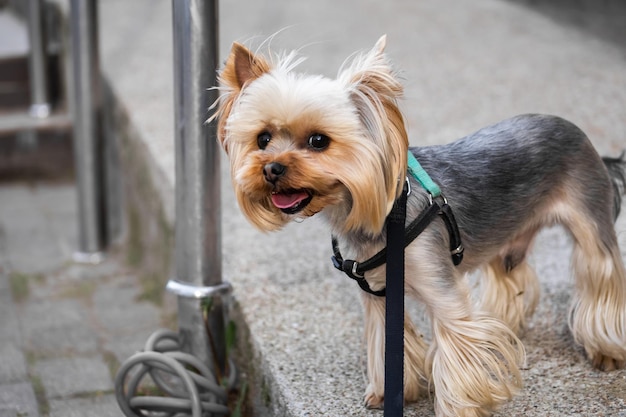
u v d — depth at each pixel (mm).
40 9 7930
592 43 7547
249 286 3998
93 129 6199
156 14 9031
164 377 3936
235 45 2688
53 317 5242
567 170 3111
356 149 2525
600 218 3129
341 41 7641
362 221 2598
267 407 3400
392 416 2705
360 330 3578
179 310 3854
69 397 4180
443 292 2770
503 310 3408
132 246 6250
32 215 7199
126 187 6375
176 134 3652
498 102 6102
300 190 2586
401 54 7359
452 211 2818
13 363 4574
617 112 5730
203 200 3686
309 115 2533
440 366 2807
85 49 6066
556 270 3965
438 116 5891
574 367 3182
